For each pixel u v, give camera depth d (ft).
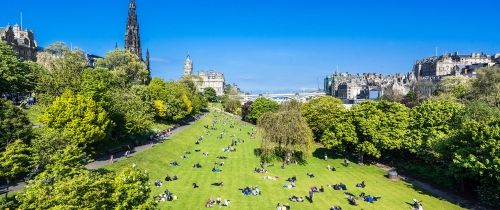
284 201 231.50
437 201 248.93
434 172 307.17
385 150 383.24
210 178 280.72
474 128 250.16
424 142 324.39
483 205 242.37
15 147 184.96
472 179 265.95
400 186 285.23
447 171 273.54
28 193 128.57
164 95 552.00
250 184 267.80
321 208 221.05
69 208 123.24
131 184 142.92
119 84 486.79
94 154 297.53
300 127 341.41
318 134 474.90
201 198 230.07
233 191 248.73
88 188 129.90
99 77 431.84
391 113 357.20
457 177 258.37
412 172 329.11
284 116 344.28
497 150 231.30
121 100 368.68
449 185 277.44
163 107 520.83
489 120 258.78
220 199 222.28
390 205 233.76
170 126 535.60
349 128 360.48
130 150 346.95
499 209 235.40
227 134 532.73
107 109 332.80
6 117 217.77
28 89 419.13
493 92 512.22
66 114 266.57
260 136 352.90
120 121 343.87
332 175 310.65
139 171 154.81
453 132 288.10
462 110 335.47
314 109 490.90
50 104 302.66
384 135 341.82
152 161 315.17
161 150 359.66
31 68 447.01
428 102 354.95
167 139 424.87
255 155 376.89
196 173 295.28
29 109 374.43
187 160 345.31
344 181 291.17
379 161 375.25
